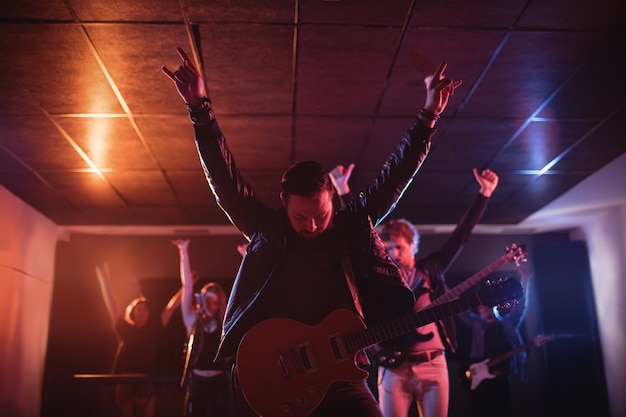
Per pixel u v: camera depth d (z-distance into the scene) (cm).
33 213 707
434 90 199
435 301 331
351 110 474
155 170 598
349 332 187
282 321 187
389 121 494
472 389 593
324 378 183
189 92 184
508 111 483
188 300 578
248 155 567
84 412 733
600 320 732
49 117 474
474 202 363
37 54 382
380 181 202
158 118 479
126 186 643
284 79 424
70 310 773
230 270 806
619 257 684
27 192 653
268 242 195
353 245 198
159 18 351
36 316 718
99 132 505
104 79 416
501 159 587
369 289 197
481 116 493
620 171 606
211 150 190
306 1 339
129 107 459
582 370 730
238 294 194
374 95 449
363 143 539
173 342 776
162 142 528
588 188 660
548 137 534
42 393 736
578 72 421
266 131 513
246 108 470
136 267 802
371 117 487
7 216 640
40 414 728
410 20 359
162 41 373
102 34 363
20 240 670
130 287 794
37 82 418
